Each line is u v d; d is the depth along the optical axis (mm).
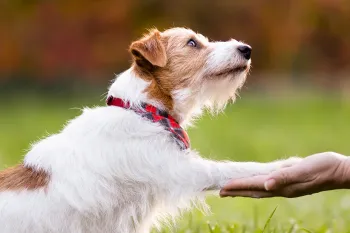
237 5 32469
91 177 5961
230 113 24281
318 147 16109
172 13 32031
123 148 6027
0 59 30453
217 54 6754
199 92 6734
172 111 6609
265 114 24109
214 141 16422
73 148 6078
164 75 6590
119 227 6145
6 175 6109
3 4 29984
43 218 5844
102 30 29906
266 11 32562
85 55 29969
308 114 24188
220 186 6078
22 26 30109
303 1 32781
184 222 8523
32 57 30312
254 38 32938
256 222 8172
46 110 24406
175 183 6027
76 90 30219
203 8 32562
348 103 27922
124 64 30109
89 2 29656
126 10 29844
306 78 34719
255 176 5898
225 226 8008
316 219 9375
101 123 6145
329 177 5719
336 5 33312
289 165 6125
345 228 8242
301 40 34344
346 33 34625
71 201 5883
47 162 6059
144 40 6660
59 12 29781
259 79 33750
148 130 6105
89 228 6039
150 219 6328
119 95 6379
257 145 16078
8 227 5820
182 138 6230
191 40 6816
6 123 20500
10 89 30781
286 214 9875
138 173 6016
